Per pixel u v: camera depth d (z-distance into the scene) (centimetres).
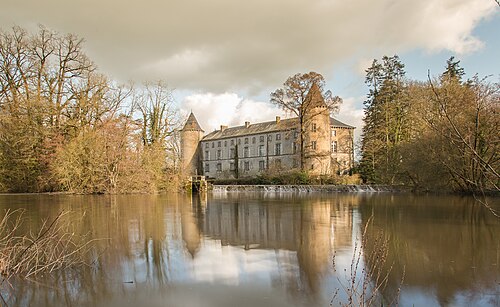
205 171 7912
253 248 832
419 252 785
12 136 2572
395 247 834
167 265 691
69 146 2556
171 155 3188
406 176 3164
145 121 3272
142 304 508
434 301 512
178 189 3098
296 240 922
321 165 4866
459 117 1531
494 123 1518
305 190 3691
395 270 654
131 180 2702
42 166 2686
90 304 509
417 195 2641
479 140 1400
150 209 1644
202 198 2484
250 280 606
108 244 867
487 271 645
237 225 1162
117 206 1769
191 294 546
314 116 4875
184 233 1014
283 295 541
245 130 7312
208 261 723
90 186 2608
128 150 2711
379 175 3781
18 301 517
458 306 496
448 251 795
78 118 2688
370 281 595
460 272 641
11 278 607
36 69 2630
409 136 3569
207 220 1283
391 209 1641
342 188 3572
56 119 2680
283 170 4350
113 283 591
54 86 2723
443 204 1861
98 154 2597
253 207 1781
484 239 922
